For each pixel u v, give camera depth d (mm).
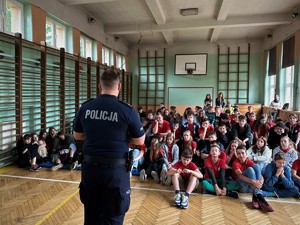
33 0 4297
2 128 3678
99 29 7125
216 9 6051
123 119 1246
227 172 3152
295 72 6082
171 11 6184
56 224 2113
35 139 3893
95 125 1246
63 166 3820
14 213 2305
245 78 9141
